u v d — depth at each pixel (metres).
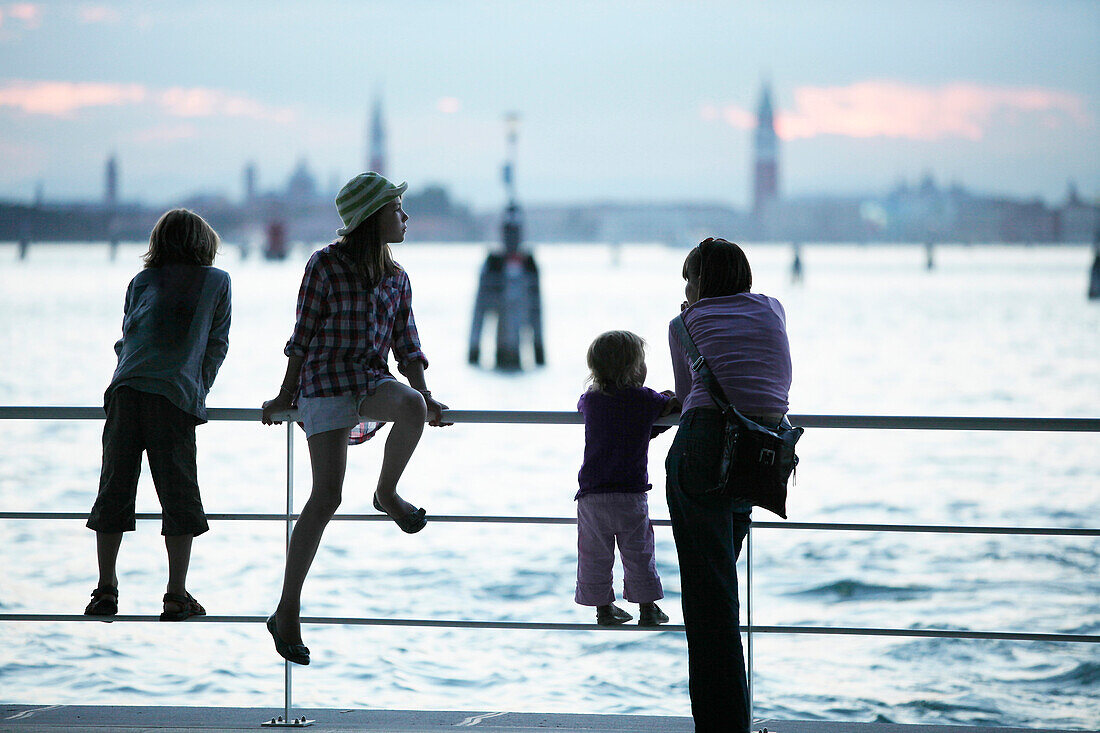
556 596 27.45
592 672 20.38
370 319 10.55
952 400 73.12
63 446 51.97
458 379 89.50
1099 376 82.88
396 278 10.90
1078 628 25.34
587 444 11.09
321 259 10.41
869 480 46.19
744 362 9.98
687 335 10.26
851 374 85.44
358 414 10.53
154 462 10.80
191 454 10.98
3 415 11.05
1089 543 32.03
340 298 10.41
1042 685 20.09
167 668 19.81
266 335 109.94
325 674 20.03
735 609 9.88
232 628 22.09
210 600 25.94
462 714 11.50
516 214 96.88
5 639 21.09
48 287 181.12
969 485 45.16
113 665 19.92
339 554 30.77
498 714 11.48
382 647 21.56
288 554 10.62
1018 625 25.70
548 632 22.61
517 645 21.77
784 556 31.53
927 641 22.06
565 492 43.62
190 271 11.27
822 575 29.69
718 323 10.19
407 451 10.55
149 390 10.76
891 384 80.25
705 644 9.79
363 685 19.50
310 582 28.30
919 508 41.59
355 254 10.47
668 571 28.03
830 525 10.59
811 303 158.50
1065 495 43.38
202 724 11.01
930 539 32.84
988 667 20.88
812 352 99.19
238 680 19.39
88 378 79.62
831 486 45.16
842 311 143.62
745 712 9.80
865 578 29.28
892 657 21.34
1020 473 47.19
